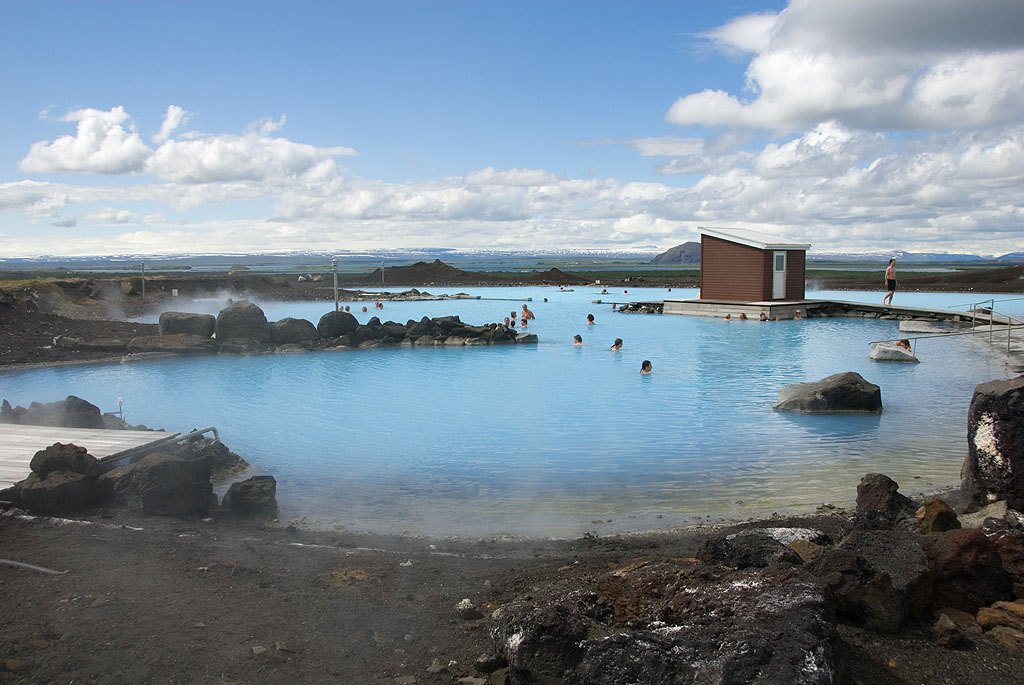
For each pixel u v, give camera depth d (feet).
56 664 13.15
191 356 71.72
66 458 25.22
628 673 11.43
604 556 21.24
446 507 27.22
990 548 16.29
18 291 103.76
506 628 13.20
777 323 97.04
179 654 13.82
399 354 73.26
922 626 15.03
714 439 37.24
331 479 31.07
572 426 40.68
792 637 11.27
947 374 56.24
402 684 13.25
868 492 22.89
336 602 17.16
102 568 18.45
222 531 23.68
